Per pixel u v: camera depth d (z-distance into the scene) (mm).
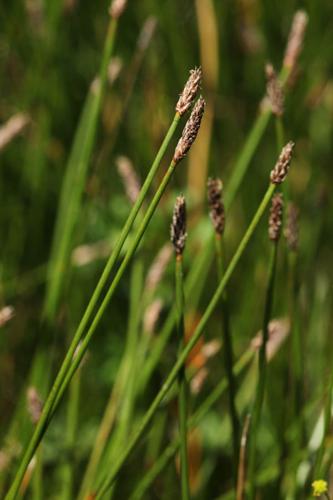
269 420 610
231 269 469
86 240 653
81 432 621
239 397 612
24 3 764
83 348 457
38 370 565
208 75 748
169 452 531
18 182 737
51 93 747
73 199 565
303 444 560
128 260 451
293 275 531
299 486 545
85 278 659
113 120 732
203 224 653
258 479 551
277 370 614
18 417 578
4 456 561
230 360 494
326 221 721
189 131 442
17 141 740
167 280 645
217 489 608
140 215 645
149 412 481
